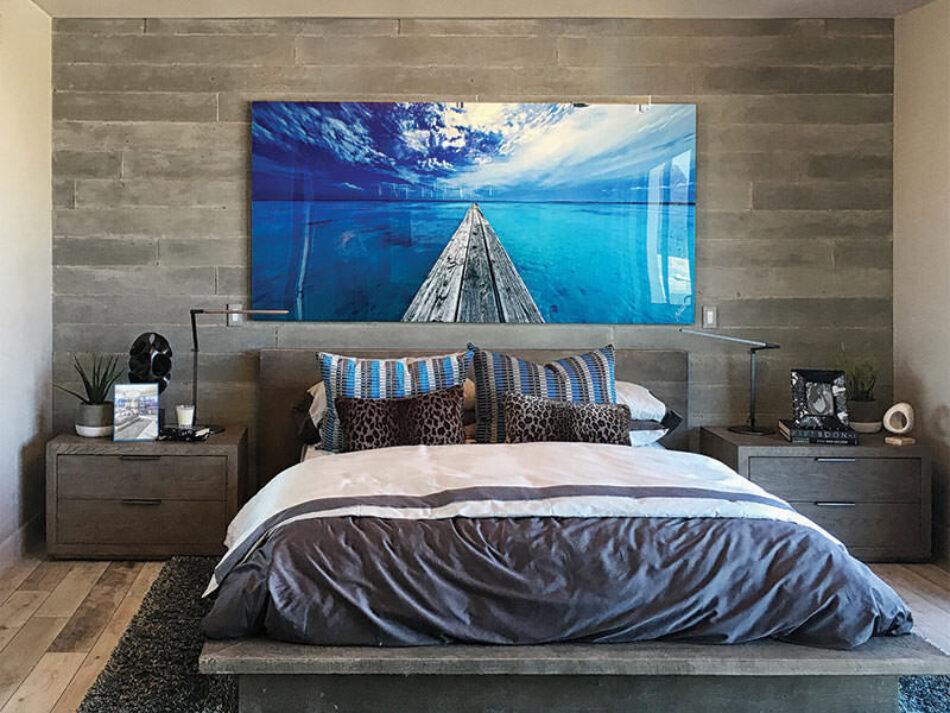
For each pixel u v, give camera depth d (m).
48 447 3.56
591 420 3.33
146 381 3.75
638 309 4.12
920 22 3.85
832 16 4.04
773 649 2.13
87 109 4.00
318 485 2.65
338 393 3.53
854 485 3.62
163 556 3.61
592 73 4.08
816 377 3.80
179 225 4.05
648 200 4.10
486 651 2.10
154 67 4.01
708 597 2.15
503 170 4.08
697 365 4.16
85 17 3.97
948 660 2.07
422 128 4.05
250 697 2.12
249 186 4.06
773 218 4.13
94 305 4.04
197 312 3.84
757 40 4.08
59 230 4.02
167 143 4.03
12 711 2.30
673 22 4.07
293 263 4.06
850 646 2.12
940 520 3.73
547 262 4.11
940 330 3.74
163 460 3.59
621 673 2.06
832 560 2.26
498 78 4.07
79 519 3.58
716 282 4.15
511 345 4.14
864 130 4.10
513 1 3.83
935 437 3.79
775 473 3.62
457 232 4.09
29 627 2.90
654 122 4.07
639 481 2.63
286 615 2.11
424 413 3.35
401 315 4.10
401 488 2.60
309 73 4.04
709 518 2.42
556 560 2.20
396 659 2.06
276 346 4.11
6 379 3.52
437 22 4.05
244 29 4.02
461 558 2.21
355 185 4.05
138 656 2.61
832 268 4.13
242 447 3.79
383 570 2.18
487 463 2.82
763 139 4.11
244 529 2.55
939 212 3.74
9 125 3.54
